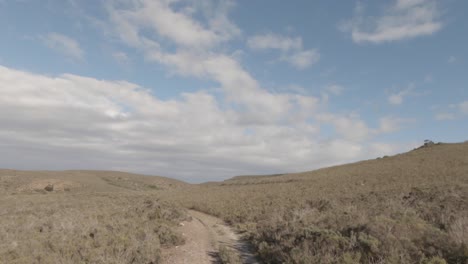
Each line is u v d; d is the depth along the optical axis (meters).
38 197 43.94
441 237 8.12
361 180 45.41
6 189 70.19
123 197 42.31
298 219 15.18
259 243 13.41
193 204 37.12
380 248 8.28
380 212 12.91
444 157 58.06
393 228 9.32
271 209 24.25
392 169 54.31
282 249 11.11
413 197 20.23
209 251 12.91
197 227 19.67
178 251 12.64
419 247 7.99
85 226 13.88
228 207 29.95
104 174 127.56
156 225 16.02
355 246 8.91
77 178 102.50
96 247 10.83
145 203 27.47
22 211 23.17
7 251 9.54
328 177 57.88
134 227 14.43
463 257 7.11
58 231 12.91
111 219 16.80
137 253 10.28
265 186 55.31
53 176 96.06
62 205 27.28
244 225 19.59
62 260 8.95
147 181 129.50
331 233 10.33
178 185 135.62
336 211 14.95
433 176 38.53
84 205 26.75
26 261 8.52
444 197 17.59
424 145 88.94
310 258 9.04
